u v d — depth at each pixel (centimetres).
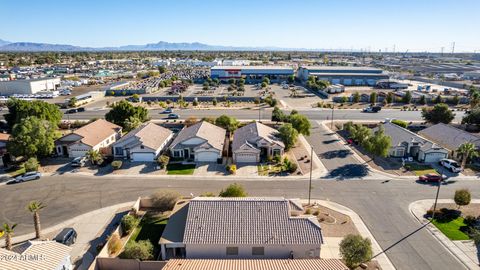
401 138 6569
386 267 3284
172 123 8956
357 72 18250
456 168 5594
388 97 11619
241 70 18900
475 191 4919
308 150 6775
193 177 5472
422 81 18250
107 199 4728
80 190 5012
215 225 3434
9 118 7725
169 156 6388
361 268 3250
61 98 13112
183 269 2894
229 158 6341
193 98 12375
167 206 4441
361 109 10919
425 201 4628
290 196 4778
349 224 4041
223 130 7550
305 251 3322
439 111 8500
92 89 15738
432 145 6169
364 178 5409
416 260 3391
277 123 8819
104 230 3966
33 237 3838
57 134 7531
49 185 5188
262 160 6188
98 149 6600
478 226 3962
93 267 3141
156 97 12481
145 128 6975
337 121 9206
